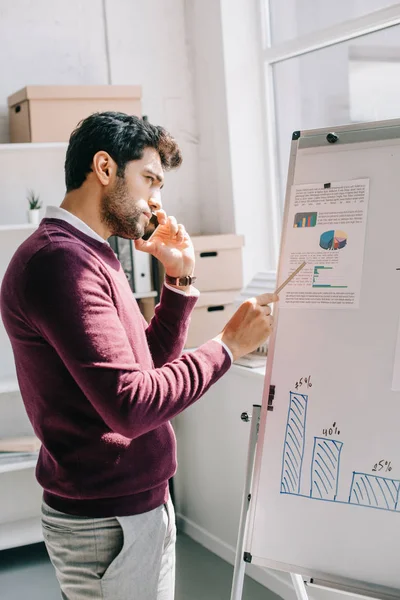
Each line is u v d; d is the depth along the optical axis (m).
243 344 1.63
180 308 1.83
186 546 3.21
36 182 3.21
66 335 1.40
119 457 1.54
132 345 1.58
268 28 3.22
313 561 1.70
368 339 1.69
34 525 3.22
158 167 1.63
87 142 1.57
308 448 1.74
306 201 1.81
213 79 3.31
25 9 3.15
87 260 1.46
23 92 2.89
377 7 2.61
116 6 3.29
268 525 1.77
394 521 1.61
